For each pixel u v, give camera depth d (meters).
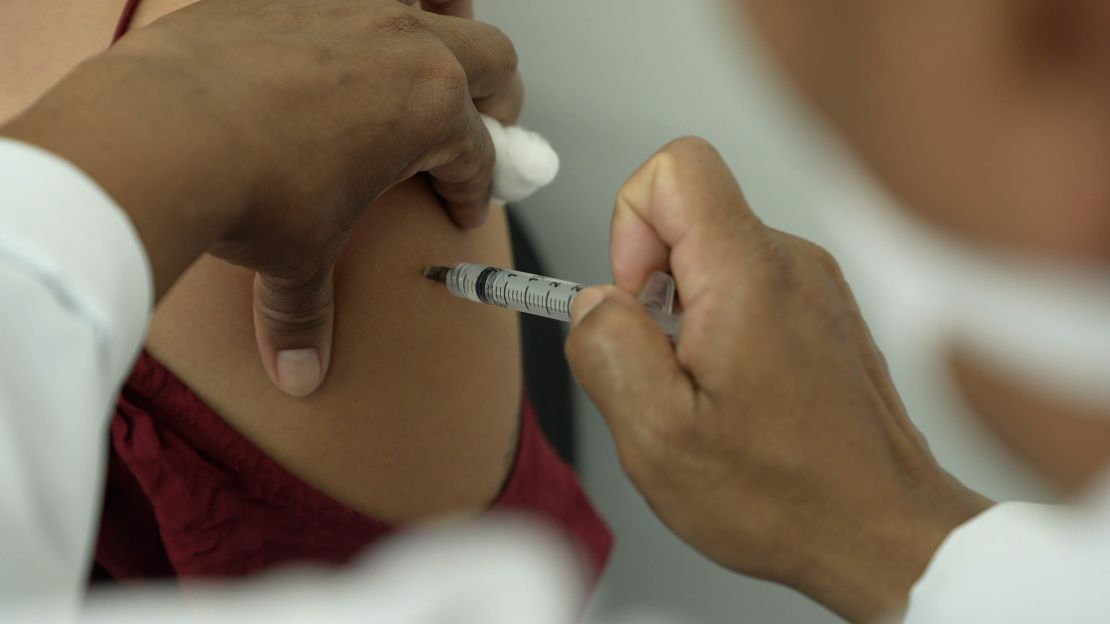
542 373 1.16
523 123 1.12
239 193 0.47
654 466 0.52
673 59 1.01
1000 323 0.32
